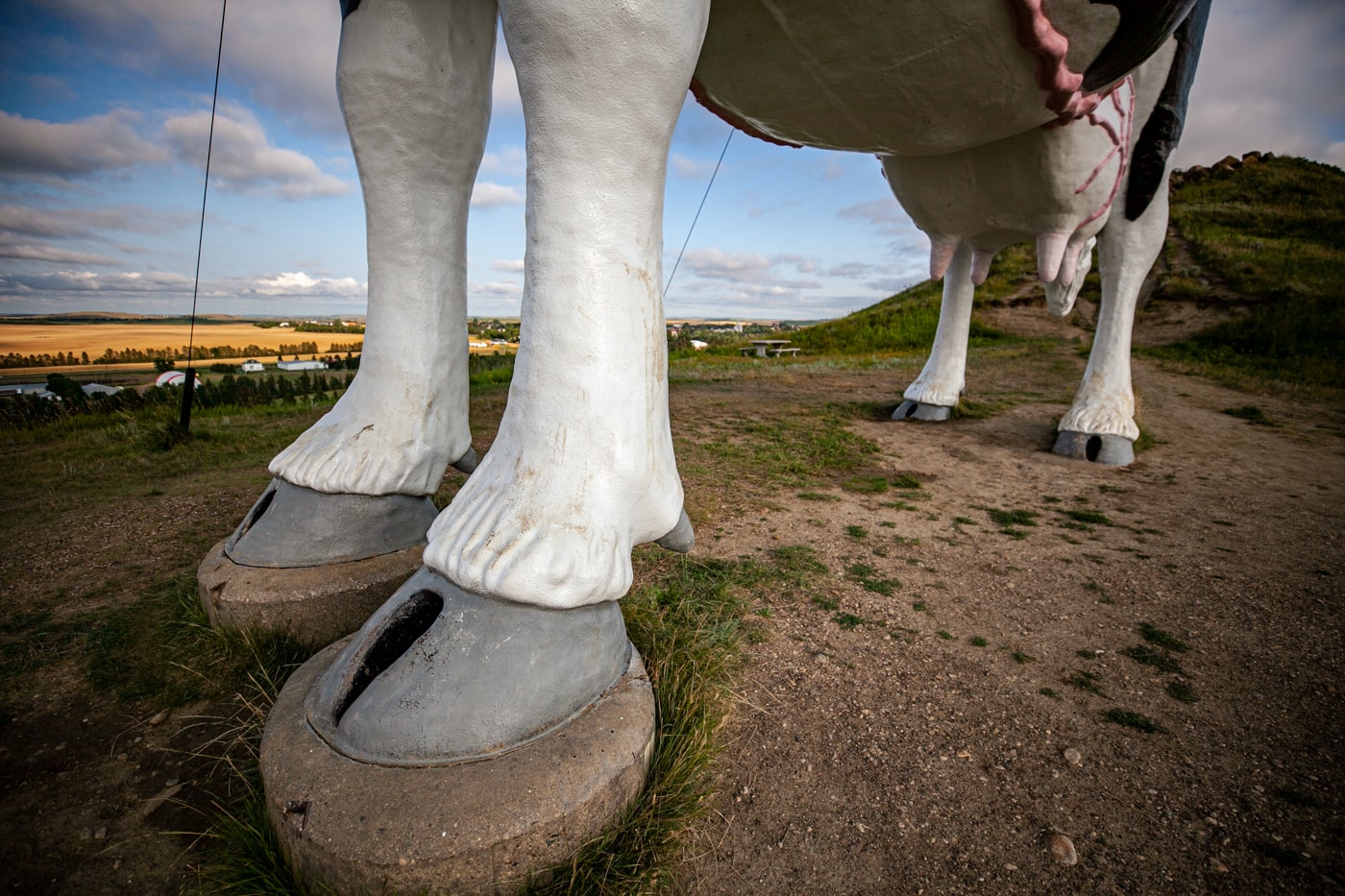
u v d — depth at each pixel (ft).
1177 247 75.15
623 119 6.33
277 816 5.67
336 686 6.56
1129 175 19.31
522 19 6.01
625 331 6.84
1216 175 103.76
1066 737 8.27
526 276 7.00
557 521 6.55
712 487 17.62
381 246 9.53
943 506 17.21
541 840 5.52
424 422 9.91
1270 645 10.60
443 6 8.66
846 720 8.39
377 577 9.11
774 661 9.57
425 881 5.17
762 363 48.06
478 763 5.92
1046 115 11.27
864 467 20.52
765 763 7.61
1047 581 12.82
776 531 14.69
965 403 28.94
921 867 6.36
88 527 13.75
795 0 8.71
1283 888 6.22
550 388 6.79
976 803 7.16
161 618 10.04
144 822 6.55
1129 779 7.58
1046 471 20.95
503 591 6.24
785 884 6.15
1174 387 37.58
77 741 7.59
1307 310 50.37
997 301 71.31
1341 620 11.44
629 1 5.77
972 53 9.35
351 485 9.44
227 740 7.61
